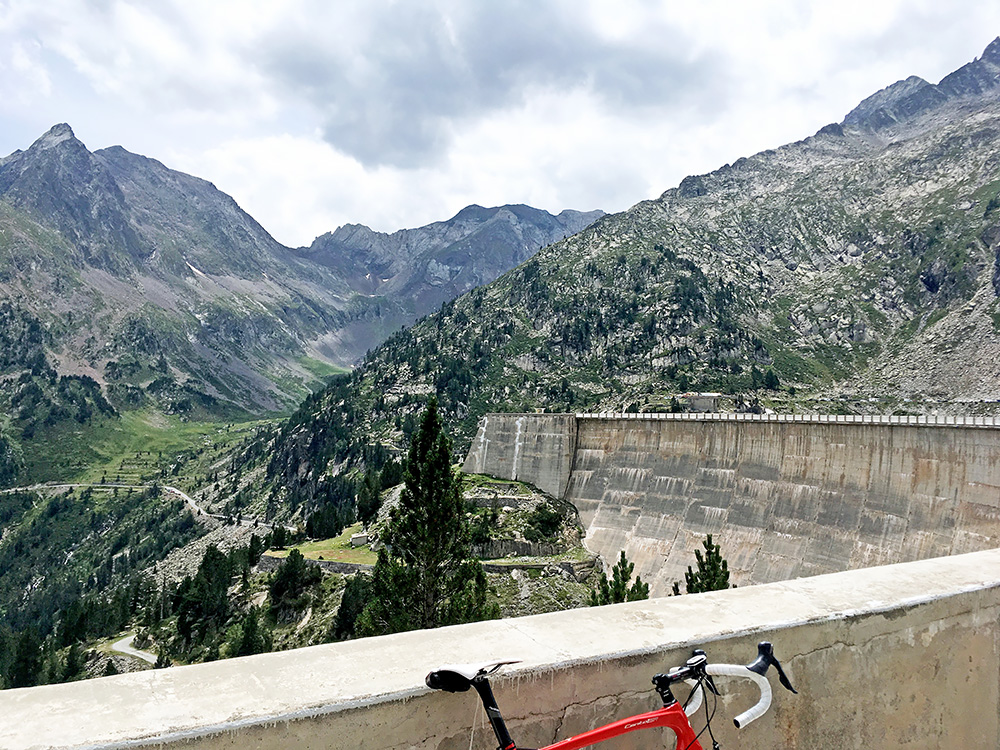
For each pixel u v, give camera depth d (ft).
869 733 28.55
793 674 26.61
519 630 24.71
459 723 20.70
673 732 24.43
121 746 16.46
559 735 21.84
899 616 29.50
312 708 18.61
